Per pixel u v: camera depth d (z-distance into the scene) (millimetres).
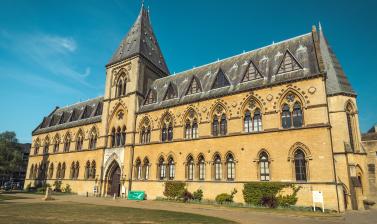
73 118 59438
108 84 49844
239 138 31781
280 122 29594
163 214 20859
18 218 17062
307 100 28250
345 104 30922
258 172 29500
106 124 47500
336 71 32750
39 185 59062
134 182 40719
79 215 19266
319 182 25578
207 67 42219
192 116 37438
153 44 54969
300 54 31781
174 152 37438
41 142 63438
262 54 36062
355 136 30812
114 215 19625
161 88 45281
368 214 23031
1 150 56562
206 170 33562
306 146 27047
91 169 48688
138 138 42562
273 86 30875
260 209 25766
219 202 30500
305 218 20625
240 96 33219
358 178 29781
